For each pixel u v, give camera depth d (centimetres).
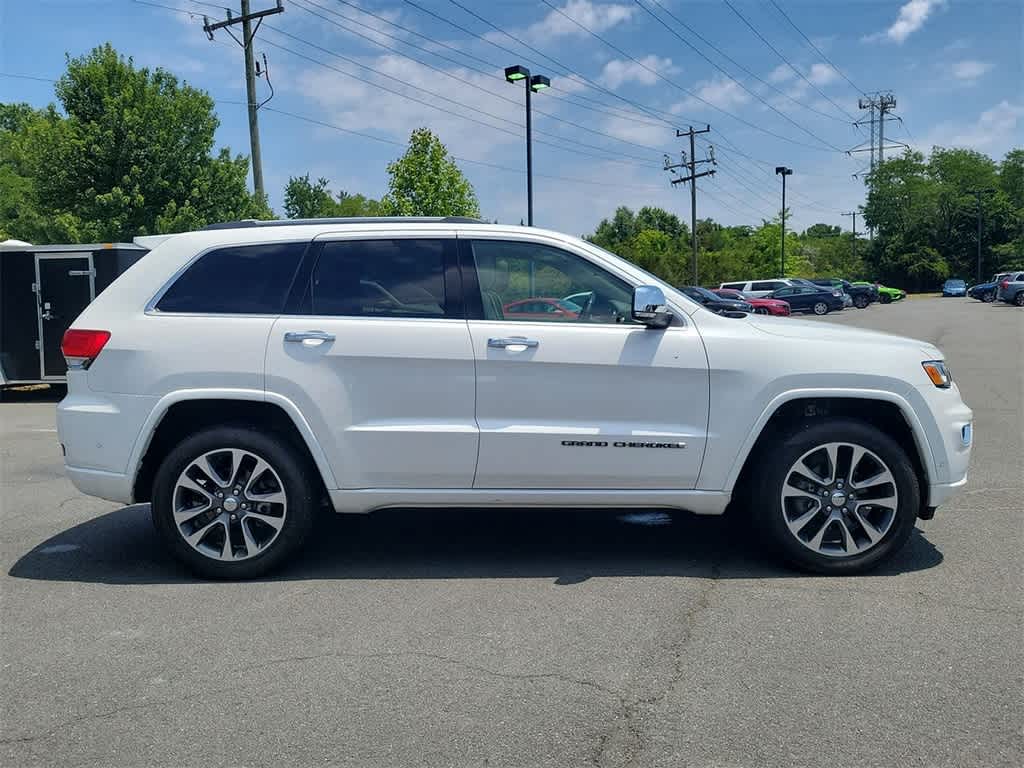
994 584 443
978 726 303
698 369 449
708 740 296
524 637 382
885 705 318
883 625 391
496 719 311
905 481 452
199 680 344
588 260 467
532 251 468
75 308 1291
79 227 2289
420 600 429
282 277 464
